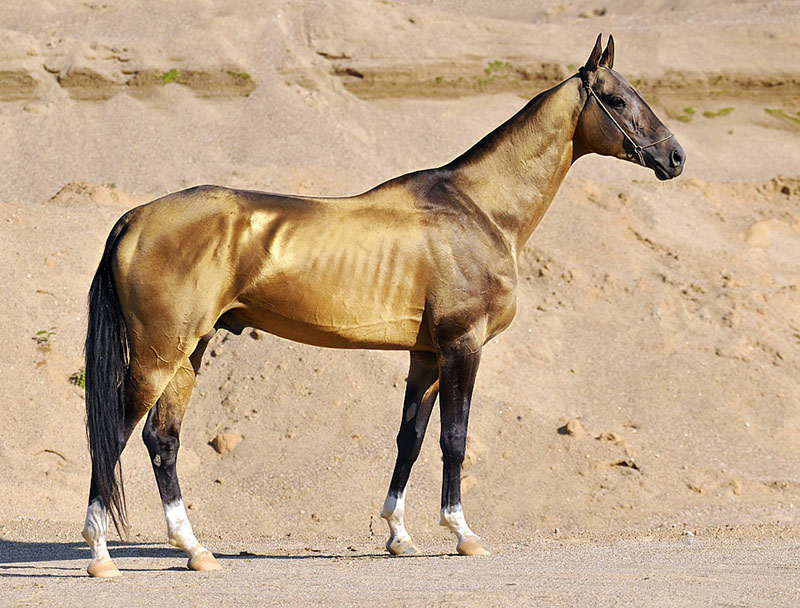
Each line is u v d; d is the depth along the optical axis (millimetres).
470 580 7992
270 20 31297
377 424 15836
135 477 14812
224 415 16422
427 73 29453
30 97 28703
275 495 14547
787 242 23484
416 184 9555
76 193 22000
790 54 30281
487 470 15086
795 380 18359
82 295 18484
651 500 14555
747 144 28125
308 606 6918
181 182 24266
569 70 29703
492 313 9453
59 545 11523
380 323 9172
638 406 17266
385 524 13711
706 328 19562
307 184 23750
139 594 7477
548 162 9906
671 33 31266
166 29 31297
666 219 23172
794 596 7340
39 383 16359
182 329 8578
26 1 32938
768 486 15188
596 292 20516
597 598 7129
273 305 8930
